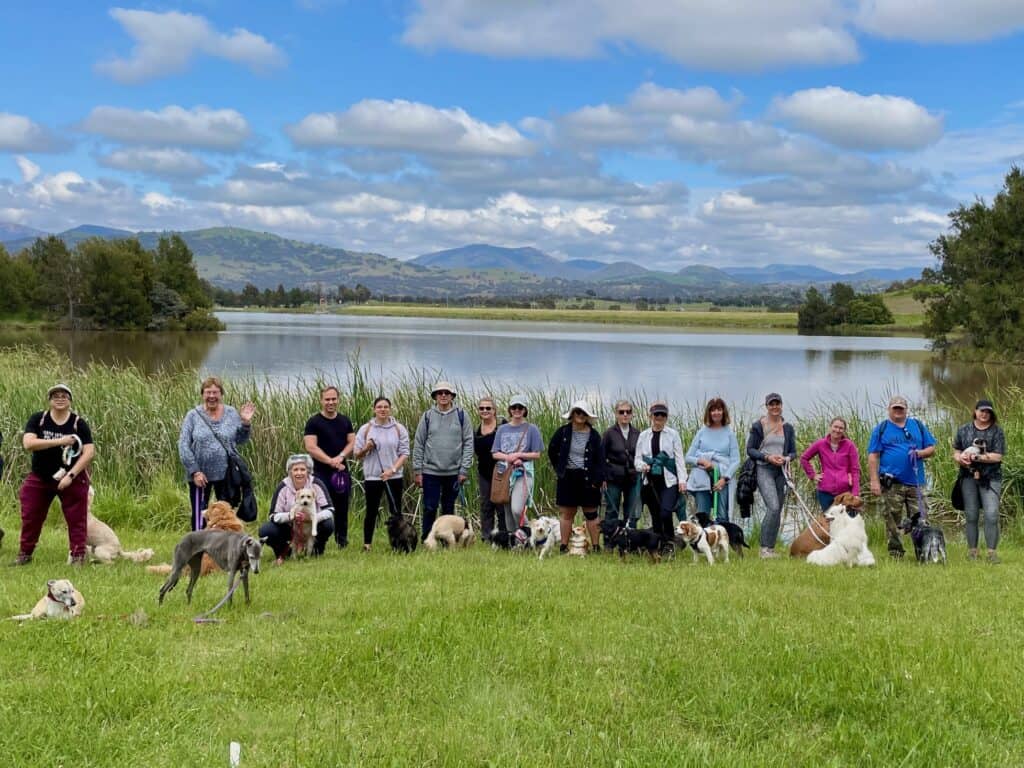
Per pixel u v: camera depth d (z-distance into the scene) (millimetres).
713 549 10391
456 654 5875
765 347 70375
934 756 4566
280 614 6961
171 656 5820
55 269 85875
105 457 14336
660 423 11180
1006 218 54750
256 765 4281
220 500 10078
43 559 9555
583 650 6203
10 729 4527
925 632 6664
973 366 50406
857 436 15906
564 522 11133
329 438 10836
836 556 10070
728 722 4992
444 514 11391
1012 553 11242
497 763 4363
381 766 4340
